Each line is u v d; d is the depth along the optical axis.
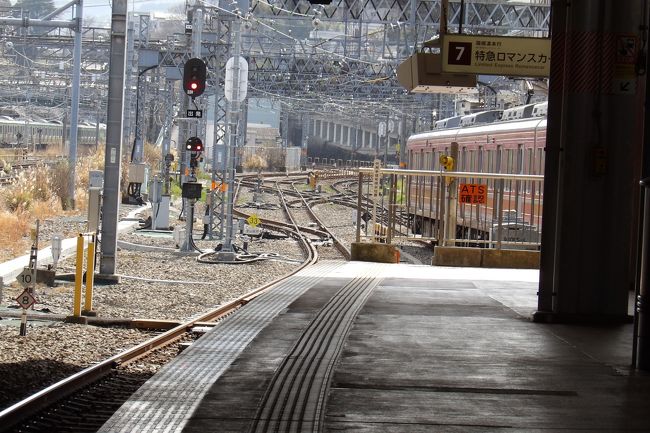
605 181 19.48
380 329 18.58
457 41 23.50
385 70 91.38
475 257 32.81
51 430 12.96
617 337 18.03
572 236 19.53
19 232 47.56
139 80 80.31
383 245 34.28
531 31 62.81
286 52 91.12
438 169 53.88
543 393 13.22
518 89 73.19
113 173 33.66
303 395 12.90
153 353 19.62
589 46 19.25
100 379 16.64
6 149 107.88
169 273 37.66
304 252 48.66
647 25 19.25
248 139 179.50
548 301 19.98
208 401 12.58
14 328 22.78
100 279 33.47
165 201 57.69
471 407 12.35
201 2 57.94
